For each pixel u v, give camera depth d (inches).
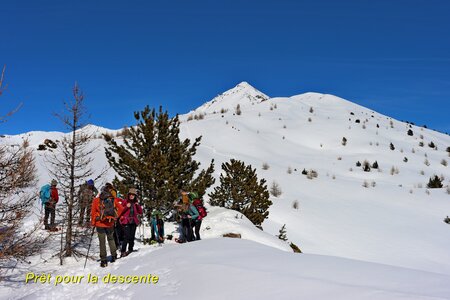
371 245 816.9
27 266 330.6
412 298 135.0
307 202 1175.0
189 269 236.4
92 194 379.9
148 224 520.7
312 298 149.2
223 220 566.3
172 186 488.1
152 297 201.8
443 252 789.2
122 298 218.1
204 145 2246.6
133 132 534.6
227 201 759.1
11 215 276.5
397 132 3358.8
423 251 790.5
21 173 277.7
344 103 4904.0
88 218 378.6
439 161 2395.4
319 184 1497.3
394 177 1883.6
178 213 450.6
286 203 1130.0
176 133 564.1
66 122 364.2
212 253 281.6
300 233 866.8
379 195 1365.7
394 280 172.9
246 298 165.2
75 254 370.0
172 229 514.3
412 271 196.7
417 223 1024.9
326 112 4128.9
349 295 145.6
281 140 2780.5
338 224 965.2
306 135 2989.7
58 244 388.2
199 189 542.9
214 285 193.9
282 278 183.3
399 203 1267.2
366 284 165.3
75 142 378.6
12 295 263.4
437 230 965.8
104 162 894.4
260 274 195.9
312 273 193.9
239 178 756.6
